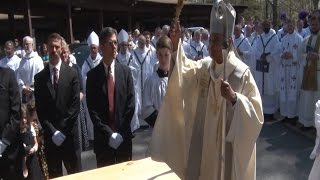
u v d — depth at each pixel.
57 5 15.95
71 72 4.84
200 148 3.31
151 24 27.62
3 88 4.44
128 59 9.23
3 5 13.07
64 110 4.76
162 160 3.27
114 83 4.41
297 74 9.58
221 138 3.15
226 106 3.12
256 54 10.55
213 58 3.14
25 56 8.68
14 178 4.61
